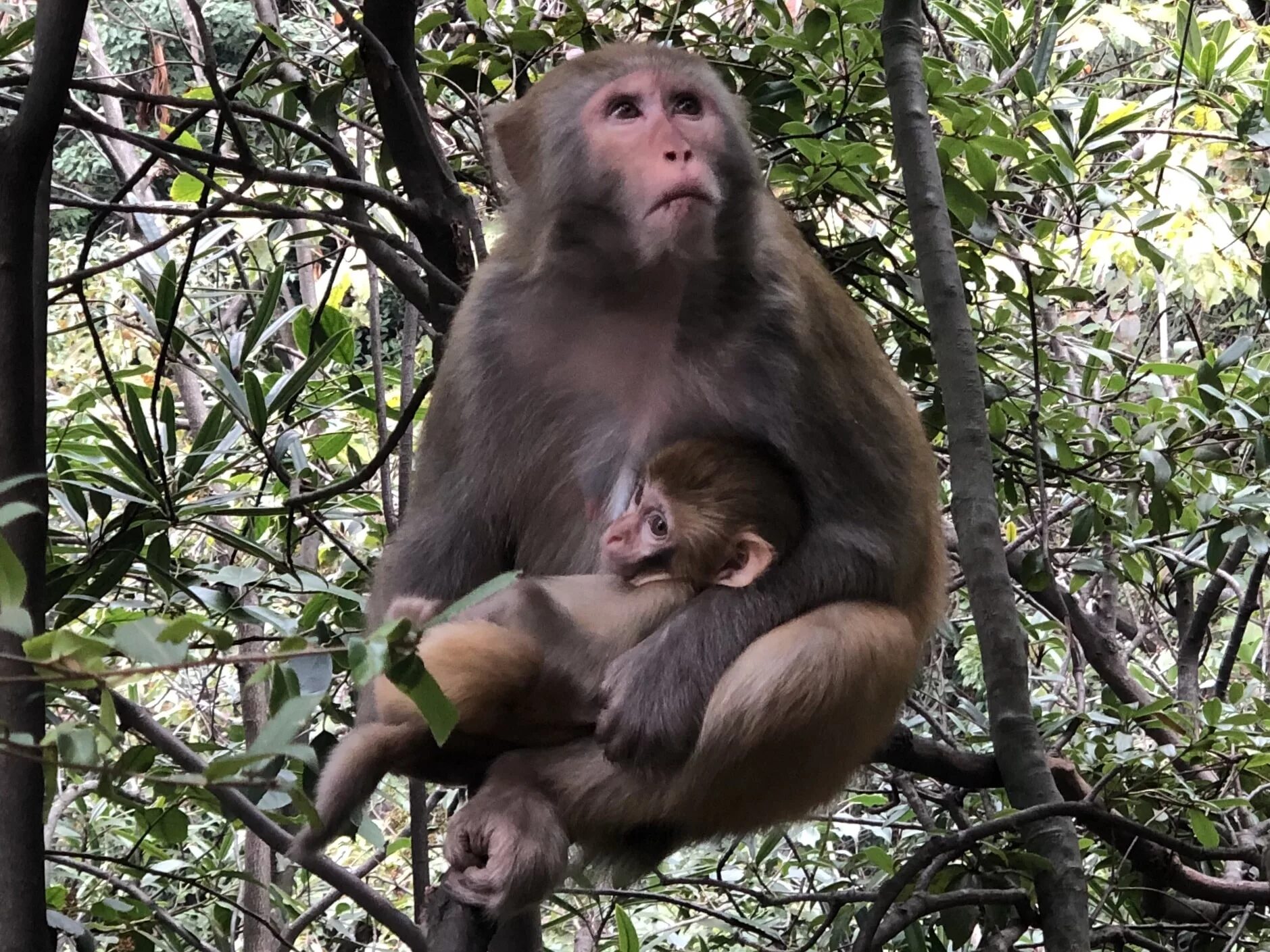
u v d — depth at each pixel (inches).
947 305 51.9
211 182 51.4
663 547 50.3
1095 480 62.9
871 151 57.8
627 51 51.1
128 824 63.5
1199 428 61.8
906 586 50.9
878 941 48.6
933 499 52.7
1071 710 64.3
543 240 51.1
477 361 51.8
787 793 48.7
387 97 54.5
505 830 46.8
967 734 65.2
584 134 50.3
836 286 52.6
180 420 81.4
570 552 52.7
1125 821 49.0
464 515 51.9
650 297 50.8
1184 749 54.7
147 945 54.7
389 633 32.3
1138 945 54.2
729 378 51.1
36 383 43.1
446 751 49.0
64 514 58.9
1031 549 61.1
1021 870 53.4
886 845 62.8
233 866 65.1
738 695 47.8
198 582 53.2
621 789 48.3
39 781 40.8
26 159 41.9
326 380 64.3
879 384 51.4
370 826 54.1
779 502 50.8
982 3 69.0
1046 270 60.1
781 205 55.5
